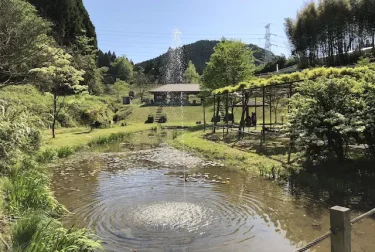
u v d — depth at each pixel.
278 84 12.90
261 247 4.80
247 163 11.17
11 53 8.79
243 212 6.37
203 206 6.82
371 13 31.73
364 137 8.00
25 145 7.75
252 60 31.95
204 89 30.69
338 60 35.50
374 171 7.91
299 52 40.47
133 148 17.50
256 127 22.70
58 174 10.45
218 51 29.44
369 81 8.30
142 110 42.25
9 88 20.80
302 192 7.49
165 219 6.01
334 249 2.82
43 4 38.53
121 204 7.03
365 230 5.15
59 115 24.77
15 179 6.20
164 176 10.11
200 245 4.90
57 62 15.88
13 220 4.70
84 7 48.12
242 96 18.31
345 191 7.07
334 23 34.22
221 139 17.78
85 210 6.61
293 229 5.42
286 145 13.32
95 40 49.12
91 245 4.21
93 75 38.88
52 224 4.63
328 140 8.43
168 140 21.47
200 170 10.93
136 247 4.85
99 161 13.14
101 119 29.03
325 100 8.37
